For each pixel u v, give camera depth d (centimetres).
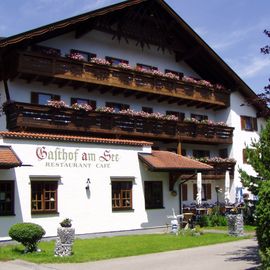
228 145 3650
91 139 2138
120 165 2245
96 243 1822
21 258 1429
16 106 2406
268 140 1163
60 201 1998
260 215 984
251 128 3775
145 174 2348
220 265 1288
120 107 3084
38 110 2470
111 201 2180
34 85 2683
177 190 2492
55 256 1445
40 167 1953
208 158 3462
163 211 2400
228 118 3647
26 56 2488
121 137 2866
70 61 2661
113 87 2870
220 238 2002
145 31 3175
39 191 1947
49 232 1942
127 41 3111
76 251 1570
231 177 3594
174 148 3375
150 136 2970
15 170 1878
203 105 3531
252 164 1159
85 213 2075
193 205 3008
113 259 1432
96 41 3003
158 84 3097
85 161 2108
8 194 1855
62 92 2800
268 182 1016
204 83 3428
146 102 3241
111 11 2803
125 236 2128
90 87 2852
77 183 2066
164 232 2294
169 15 3167
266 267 970
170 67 3425
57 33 2745
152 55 3316
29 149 1930
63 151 2034
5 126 2552
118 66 2880
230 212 2778
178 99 3281
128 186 2272
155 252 1591
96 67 2772
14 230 1496
